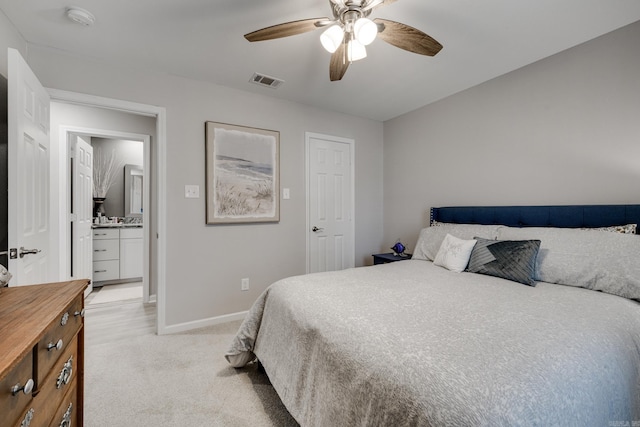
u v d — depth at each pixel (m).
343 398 1.01
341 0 1.47
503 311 1.25
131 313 3.07
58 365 0.94
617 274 1.53
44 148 1.94
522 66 2.39
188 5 1.68
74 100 2.20
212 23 1.85
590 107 2.03
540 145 2.29
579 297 1.45
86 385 1.78
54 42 2.05
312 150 3.32
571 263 1.71
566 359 0.90
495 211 2.51
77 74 2.21
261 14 1.77
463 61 2.31
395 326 1.12
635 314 1.29
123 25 1.87
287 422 1.49
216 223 2.73
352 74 2.54
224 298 2.80
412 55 2.23
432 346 0.96
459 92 2.90
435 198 3.17
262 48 2.14
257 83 2.73
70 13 1.72
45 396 0.84
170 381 1.83
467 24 1.85
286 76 2.58
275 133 3.04
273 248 3.07
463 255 2.15
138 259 4.34
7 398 0.63
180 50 2.16
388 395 0.85
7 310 0.88
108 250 4.12
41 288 1.11
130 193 4.77
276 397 1.68
